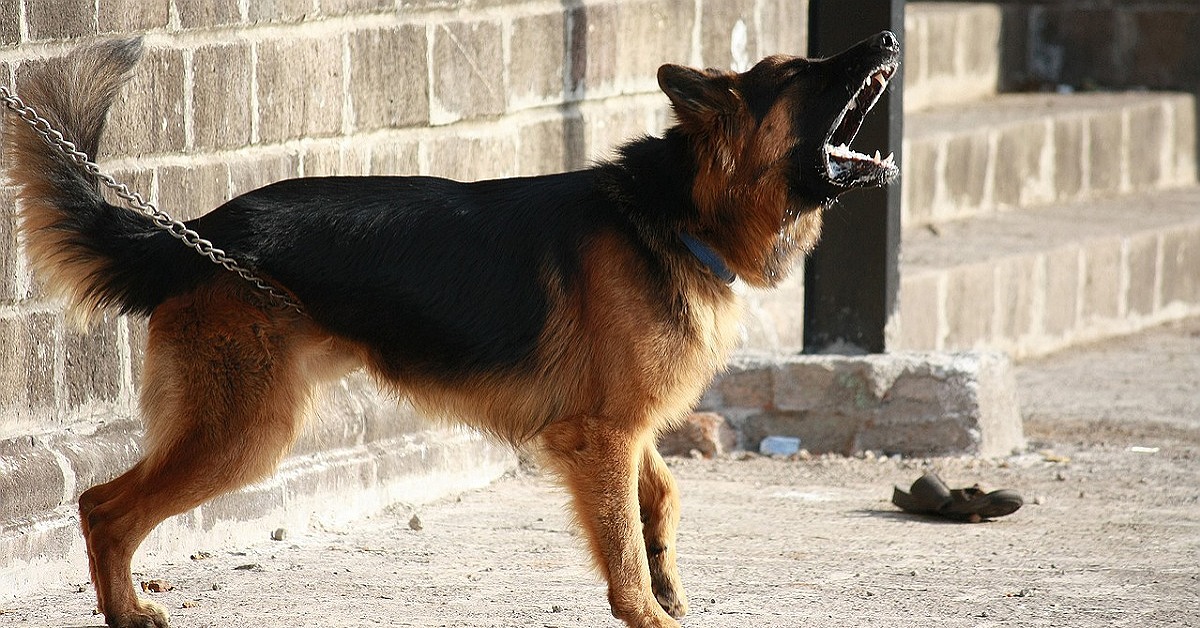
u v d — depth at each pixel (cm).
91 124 909
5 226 961
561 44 1386
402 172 1235
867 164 920
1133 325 2123
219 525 1072
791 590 997
